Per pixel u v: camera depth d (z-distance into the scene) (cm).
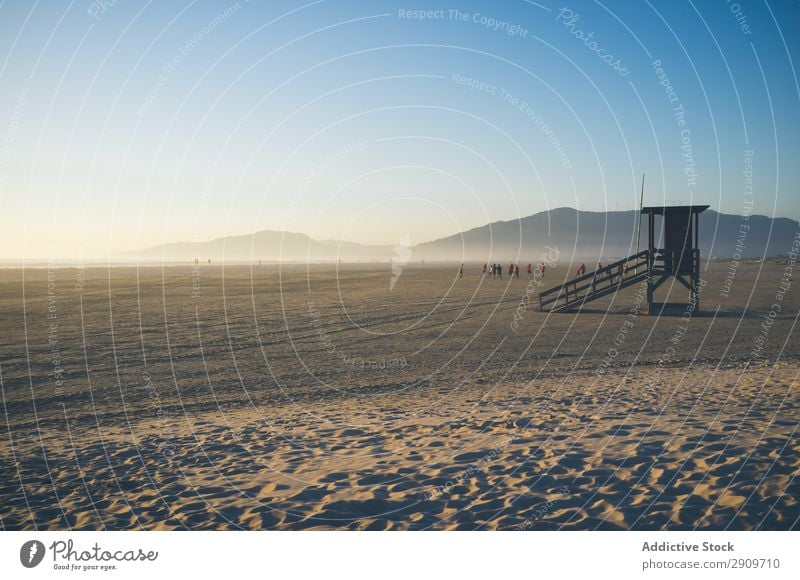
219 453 779
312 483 636
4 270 8756
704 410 841
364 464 691
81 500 629
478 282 5250
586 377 1247
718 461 605
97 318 2562
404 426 873
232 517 560
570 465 632
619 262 2644
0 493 659
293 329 2217
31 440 898
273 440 832
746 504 504
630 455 647
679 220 2558
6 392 1248
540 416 877
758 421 757
